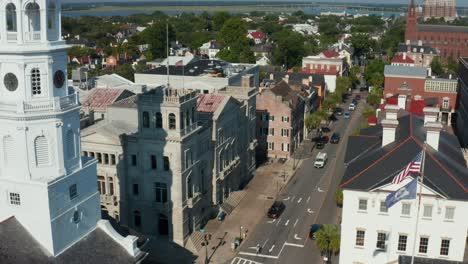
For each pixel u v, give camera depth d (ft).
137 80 438.40
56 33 165.68
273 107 418.92
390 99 431.02
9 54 156.15
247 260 257.96
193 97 263.49
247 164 371.15
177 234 264.11
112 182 270.26
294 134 440.45
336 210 318.04
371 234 213.66
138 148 260.42
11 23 158.81
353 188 210.79
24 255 160.35
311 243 276.21
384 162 221.46
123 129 275.59
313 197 339.77
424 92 579.48
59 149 166.30
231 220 303.48
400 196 185.37
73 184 173.37
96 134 264.52
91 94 344.69
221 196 317.22
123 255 182.39
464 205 200.64
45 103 161.38
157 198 265.34
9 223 164.66
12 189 165.37
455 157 239.50
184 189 262.67
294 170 394.93
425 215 205.87
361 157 242.78
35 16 158.20
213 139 297.12
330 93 643.45
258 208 321.73
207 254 262.88
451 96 571.69
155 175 260.42
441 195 201.05
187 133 258.98
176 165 255.29
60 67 166.30
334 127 531.91
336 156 430.61
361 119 565.53
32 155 162.20
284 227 295.28
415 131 242.17
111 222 210.38
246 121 360.07
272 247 271.69
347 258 219.00
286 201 333.21
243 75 411.95
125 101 295.07
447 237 205.57
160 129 254.06
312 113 518.37
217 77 408.67
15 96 160.35
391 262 212.84
